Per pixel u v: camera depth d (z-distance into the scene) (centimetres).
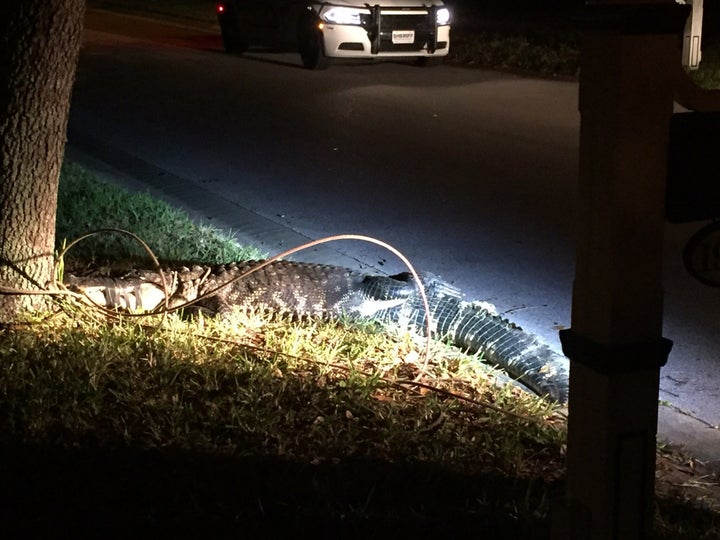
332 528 352
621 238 261
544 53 1571
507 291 669
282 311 611
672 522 386
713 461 459
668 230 780
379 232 784
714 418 501
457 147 1045
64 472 384
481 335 564
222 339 544
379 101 1280
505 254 737
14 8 507
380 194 884
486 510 371
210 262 682
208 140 1080
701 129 266
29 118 525
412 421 460
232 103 1269
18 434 408
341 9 1451
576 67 1497
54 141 539
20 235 538
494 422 463
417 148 1041
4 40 512
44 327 532
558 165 975
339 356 539
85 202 797
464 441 437
